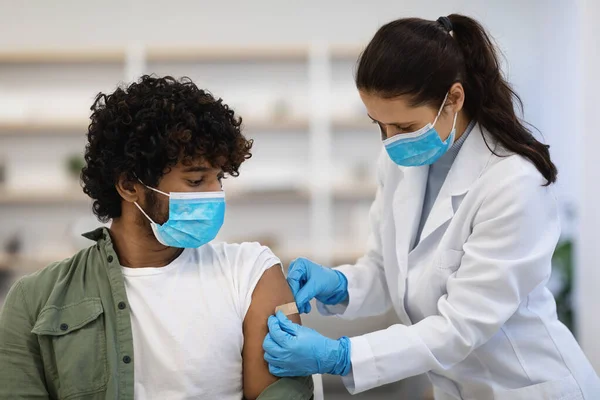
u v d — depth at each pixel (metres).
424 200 1.61
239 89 4.72
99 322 1.20
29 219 4.67
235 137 1.21
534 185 1.34
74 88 4.66
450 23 1.35
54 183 4.66
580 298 2.82
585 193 2.74
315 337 1.27
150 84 1.21
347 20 4.76
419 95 1.27
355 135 4.77
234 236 4.75
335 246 4.70
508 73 1.50
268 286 1.30
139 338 1.20
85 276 1.25
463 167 1.44
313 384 1.38
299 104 4.72
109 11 4.68
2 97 4.61
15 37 4.65
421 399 3.07
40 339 1.18
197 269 1.27
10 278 4.54
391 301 1.78
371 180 4.68
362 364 1.30
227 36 4.75
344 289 1.67
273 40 4.76
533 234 1.32
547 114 4.68
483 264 1.33
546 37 4.64
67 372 1.17
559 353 1.45
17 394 1.17
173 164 1.16
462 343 1.32
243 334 1.26
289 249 4.66
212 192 1.21
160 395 1.19
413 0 4.75
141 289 1.22
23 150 4.65
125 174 1.18
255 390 1.27
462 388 1.53
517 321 1.43
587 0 2.66
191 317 1.21
